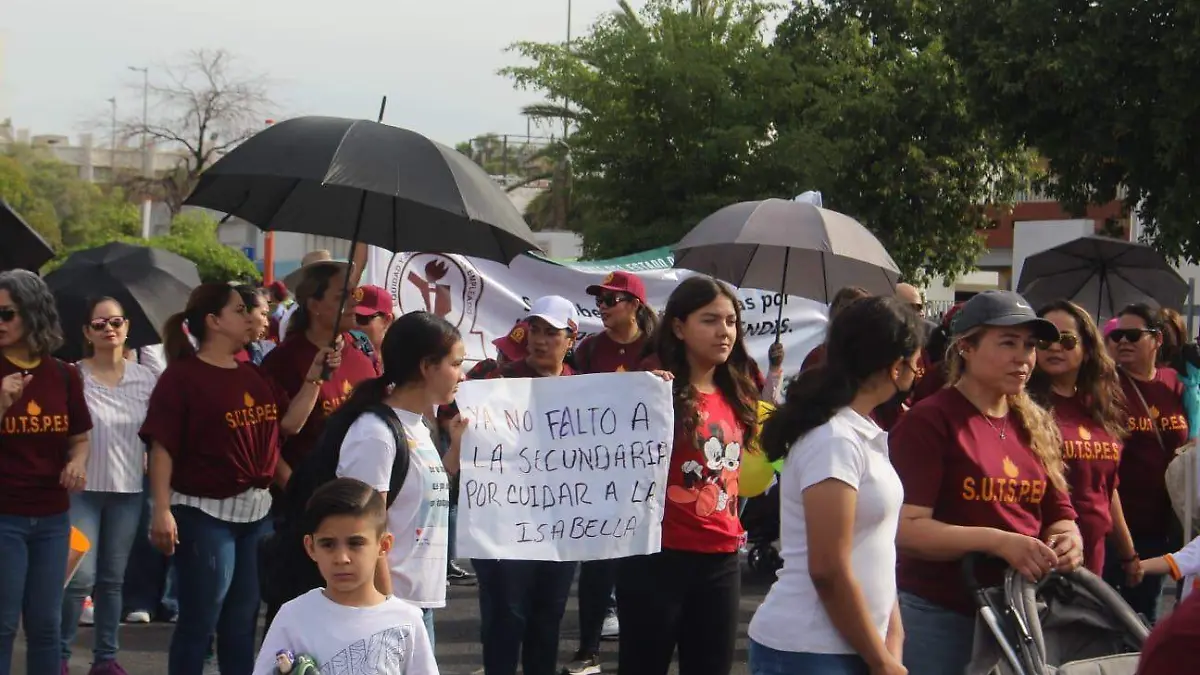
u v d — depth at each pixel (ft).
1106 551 20.75
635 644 16.92
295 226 19.03
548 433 17.38
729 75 93.91
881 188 84.99
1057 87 55.01
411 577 15.11
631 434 17.06
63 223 189.57
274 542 15.28
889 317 12.66
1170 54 51.42
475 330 36.06
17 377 17.95
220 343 18.67
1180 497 19.03
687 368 17.29
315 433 20.02
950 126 84.17
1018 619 13.51
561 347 22.34
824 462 12.35
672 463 16.87
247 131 161.48
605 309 24.31
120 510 22.33
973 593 13.91
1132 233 72.23
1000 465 14.49
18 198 175.01
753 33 94.73
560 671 23.09
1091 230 68.74
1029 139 58.29
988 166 86.63
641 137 94.53
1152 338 21.61
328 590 13.15
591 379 17.31
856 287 25.53
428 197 16.35
